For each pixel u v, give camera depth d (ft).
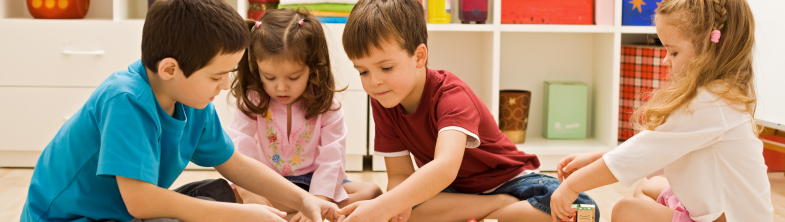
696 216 3.33
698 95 3.25
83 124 2.92
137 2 6.77
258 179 3.52
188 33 2.71
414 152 4.19
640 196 4.26
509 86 7.31
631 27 6.32
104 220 3.04
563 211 3.49
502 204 3.92
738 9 3.29
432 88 3.76
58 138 3.10
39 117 6.05
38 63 5.97
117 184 3.01
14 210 4.65
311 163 4.33
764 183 3.31
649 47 6.61
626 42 7.27
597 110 7.04
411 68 3.50
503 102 6.73
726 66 3.29
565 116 6.95
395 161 4.25
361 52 3.37
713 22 3.26
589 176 3.40
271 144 4.31
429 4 6.34
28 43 5.94
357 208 3.17
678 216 3.40
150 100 2.88
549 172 6.53
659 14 3.48
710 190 3.27
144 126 2.84
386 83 3.44
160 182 3.17
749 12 3.33
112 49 5.97
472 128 3.51
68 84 6.00
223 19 2.79
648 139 3.31
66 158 2.97
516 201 3.95
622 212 3.60
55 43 5.94
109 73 5.99
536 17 6.43
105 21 5.93
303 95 4.14
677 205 3.60
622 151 3.35
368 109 6.31
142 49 2.84
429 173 3.27
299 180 4.27
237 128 4.27
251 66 4.07
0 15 6.19
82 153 2.93
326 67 4.13
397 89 3.46
